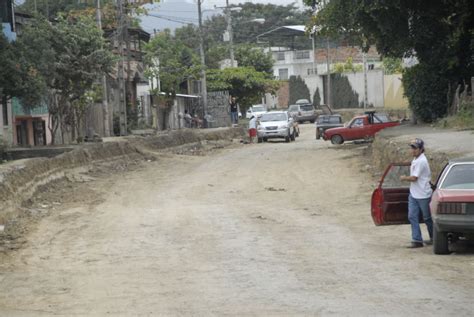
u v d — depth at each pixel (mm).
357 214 21938
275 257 15672
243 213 22688
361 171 32719
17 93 32656
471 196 14117
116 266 15523
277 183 30500
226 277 13773
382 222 17047
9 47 32188
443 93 44062
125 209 24516
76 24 39062
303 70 125500
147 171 36719
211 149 52188
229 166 38000
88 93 41875
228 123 78812
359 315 10250
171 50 69312
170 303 11805
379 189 17094
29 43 34000
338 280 12984
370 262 14617
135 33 67375
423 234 18203
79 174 33219
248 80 86688
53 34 37000
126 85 56625
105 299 12414
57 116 39344
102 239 19016
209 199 26453
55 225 21438
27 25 37812
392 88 105125
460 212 14180
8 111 39062
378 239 17688
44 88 33281
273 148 50000
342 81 109688
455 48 42531
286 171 34531
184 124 70875
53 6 66812
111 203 26016
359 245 16906
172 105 70688
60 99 38812
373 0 39438
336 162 37312
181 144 51656
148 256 16484
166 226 20609
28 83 32469
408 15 41719
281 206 24234
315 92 113000
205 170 36594
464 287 11867
